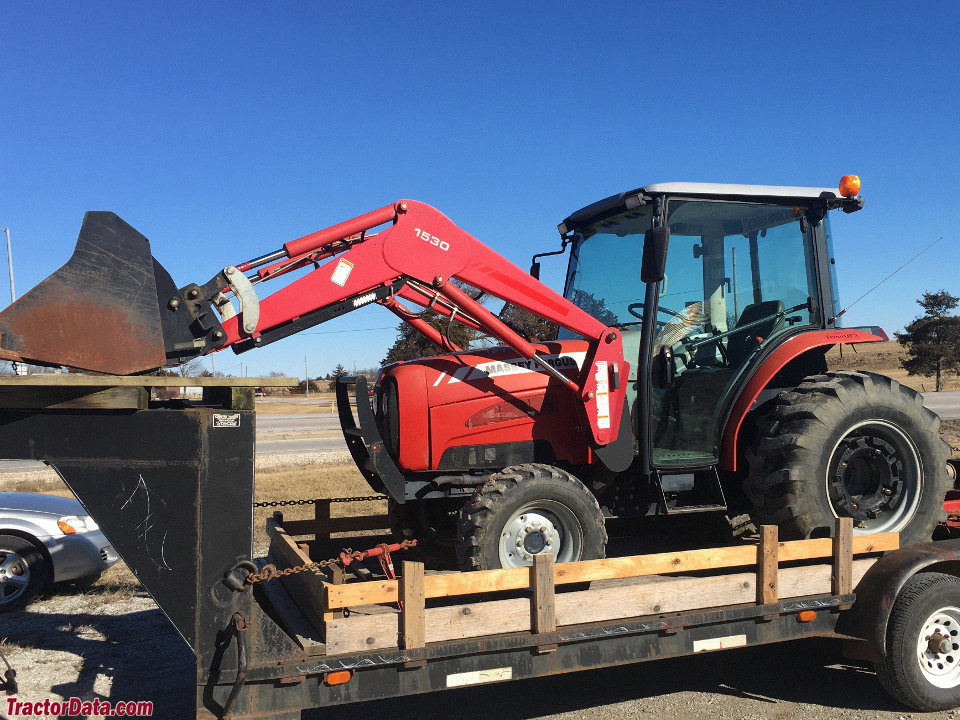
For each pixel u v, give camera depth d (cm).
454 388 430
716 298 473
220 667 302
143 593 653
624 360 436
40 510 640
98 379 287
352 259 384
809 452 426
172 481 299
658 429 459
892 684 405
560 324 422
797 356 489
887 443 454
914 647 402
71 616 590
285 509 898
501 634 340
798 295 494
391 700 434
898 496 455
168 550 298
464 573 337
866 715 406
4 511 630
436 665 326
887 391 447
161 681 457
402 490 412
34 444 297
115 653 506
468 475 429
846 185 483
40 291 299
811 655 496
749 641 386
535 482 391
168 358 335
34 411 298
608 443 427
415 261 397
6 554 607
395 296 449
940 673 412
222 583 303
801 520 429
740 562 388
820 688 443
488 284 411
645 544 532
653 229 409
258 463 1516
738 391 461
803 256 496
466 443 431
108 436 299
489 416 432
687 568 377
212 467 302
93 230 310
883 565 412
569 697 434
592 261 510
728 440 457
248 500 308
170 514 299
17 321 294
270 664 302
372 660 314
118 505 298
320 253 403
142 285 314
